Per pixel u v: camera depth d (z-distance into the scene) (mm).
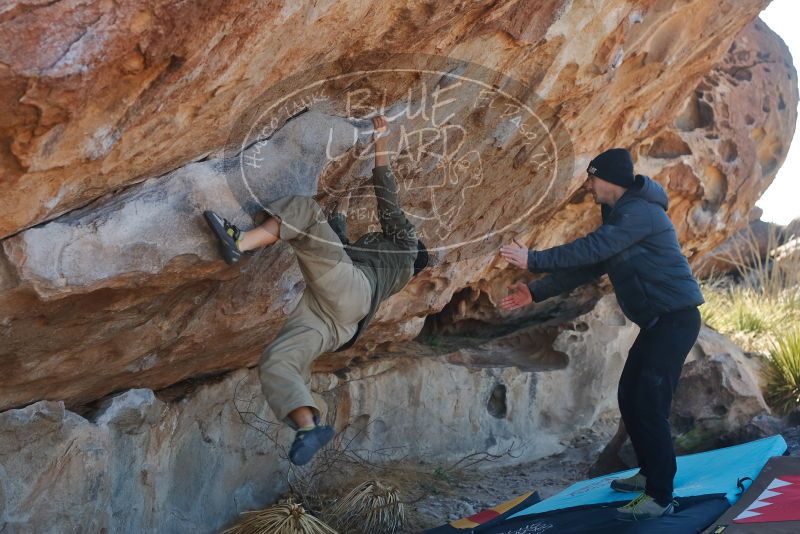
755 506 4109
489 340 7441
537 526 4531
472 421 6648
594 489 4988
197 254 3209
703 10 5266
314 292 3369
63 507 3789
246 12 2453
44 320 3113
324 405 5844
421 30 3178
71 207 2812
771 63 8648
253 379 5219
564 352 7188
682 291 4148
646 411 4195
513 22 3635
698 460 5230
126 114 2496
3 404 3529
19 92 2107
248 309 4164
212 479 5008
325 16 2752
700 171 7461
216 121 2900
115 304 3305
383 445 6246
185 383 4910
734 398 6285
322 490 5723
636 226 4059
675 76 5895
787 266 11312
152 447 4410
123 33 2197
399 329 6062
